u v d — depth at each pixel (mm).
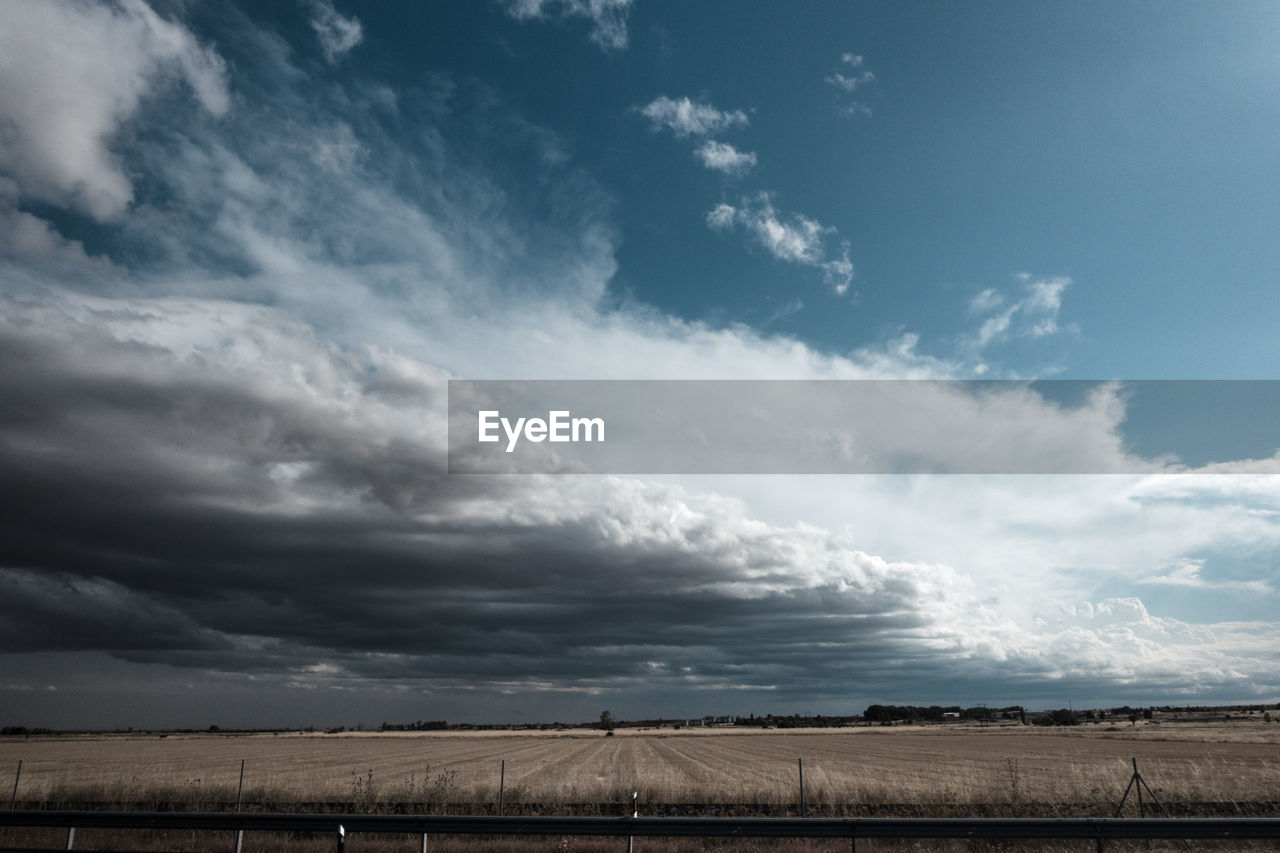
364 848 17359
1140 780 20344
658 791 26125
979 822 13906
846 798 24359
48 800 26297
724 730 171875
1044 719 184375
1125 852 15922
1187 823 13578
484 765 50719
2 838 18719
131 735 181000
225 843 17984
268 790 28188
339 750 82688
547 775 39438
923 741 91875
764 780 32750
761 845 16891
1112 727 134000
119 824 15133
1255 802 23000
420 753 73500
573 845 16875
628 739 113750
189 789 28438
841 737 111062
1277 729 106500
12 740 134500
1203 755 55219
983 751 65625
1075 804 22578
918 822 14016
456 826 14648
